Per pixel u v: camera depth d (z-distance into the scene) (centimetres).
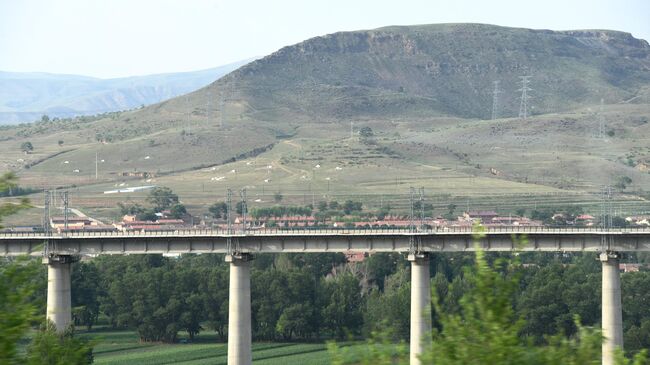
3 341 12250
